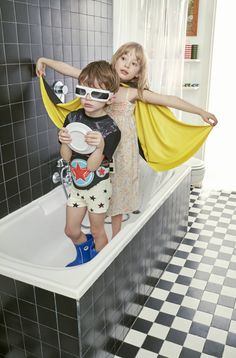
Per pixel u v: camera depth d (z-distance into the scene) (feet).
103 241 6.01
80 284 4.54
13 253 6.54
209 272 7.80
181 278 7.61
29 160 7.27
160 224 7.27
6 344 5.54
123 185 6.14
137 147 6.15
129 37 10.19
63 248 7.91
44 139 7.63
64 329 4.73
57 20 7.40
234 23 11.57
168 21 9.95
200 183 12.42
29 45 6.73
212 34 11.15
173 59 10.28
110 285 5.30
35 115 7.23
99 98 4.91
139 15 9.97
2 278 4.99
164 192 7.40
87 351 4.90
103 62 5.03
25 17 6.53
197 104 12.11
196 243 9.00
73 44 8.06
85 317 4.67
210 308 6.70
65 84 8.05
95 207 5.57
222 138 13.28
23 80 6.74
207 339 6.00
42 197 7.77
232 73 12.30
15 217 6.88
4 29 6.10
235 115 13.01
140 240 6.27
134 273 6.21
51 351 5.06
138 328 6.27
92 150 5.07
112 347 5.69
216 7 10.88
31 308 4.92
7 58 6.27
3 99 6.34
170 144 6.18
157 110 6.05
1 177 6.59
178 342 5.95
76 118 5.30
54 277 4.70
